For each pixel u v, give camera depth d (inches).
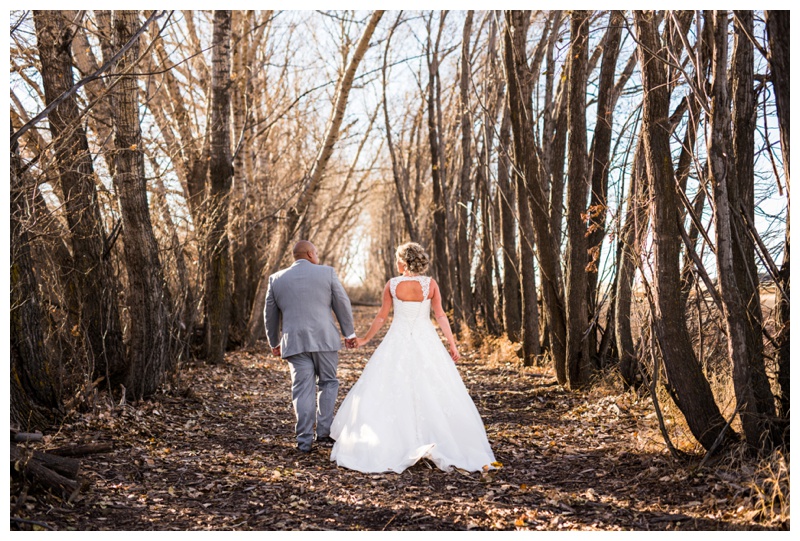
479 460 192.9
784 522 130.5
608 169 308.7
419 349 205.9
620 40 297.9
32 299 211.6
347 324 221.3
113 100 257.1
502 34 335.3
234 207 515.2
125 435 216.1
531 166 327.3
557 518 150.3
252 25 550.0
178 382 306.0
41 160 218.1
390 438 195.5
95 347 265.4
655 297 178.9
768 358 171.3
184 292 339.3
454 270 657.6
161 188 345.1
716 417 175.0
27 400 205.2
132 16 256.4
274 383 374.9
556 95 383.6
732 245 167.5
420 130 757.9
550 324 327.6
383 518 153.1
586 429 235.8
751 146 170.9
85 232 265.0
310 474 185.5
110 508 152.6
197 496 165.6
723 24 153.9
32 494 147.4
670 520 143.9
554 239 326.0
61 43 253.3
